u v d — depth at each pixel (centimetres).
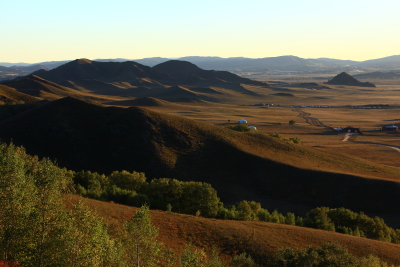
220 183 8125
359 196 7588
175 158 8906
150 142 9300
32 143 9138
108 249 2498
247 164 8775
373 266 3241
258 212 5725
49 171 2942
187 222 4512
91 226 2527
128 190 5862
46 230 2523
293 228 4869
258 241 4209
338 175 8200
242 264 3138
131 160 8750
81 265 2311
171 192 5812
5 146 3984
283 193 7812
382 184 7788
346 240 4584
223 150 9369
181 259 2809
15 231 2534
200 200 5544
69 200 4016
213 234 4278
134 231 2680
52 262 2397
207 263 2791
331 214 6003
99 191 5584
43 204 2645
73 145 9244
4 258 2562
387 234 5688
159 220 4425
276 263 3053
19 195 2722
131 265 2652
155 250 2752
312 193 7725
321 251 3112
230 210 5706
